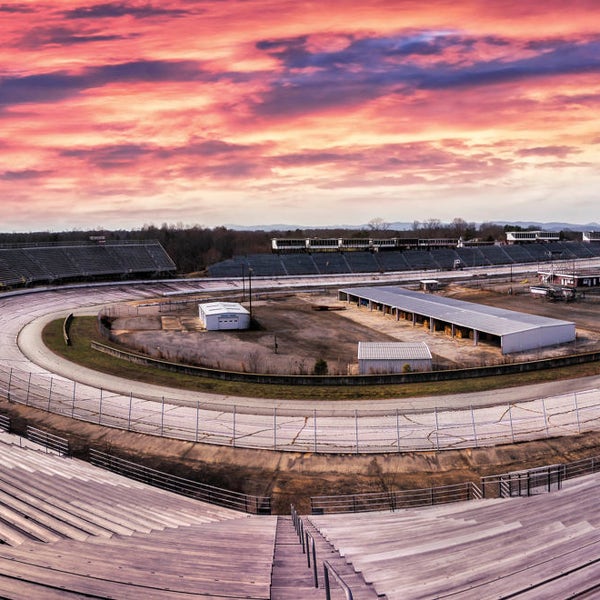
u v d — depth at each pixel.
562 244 160.88
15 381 41.56
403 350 47.16
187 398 38.16
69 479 21.64
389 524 18.06
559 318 68.25
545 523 15.84
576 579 11.52
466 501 21.23
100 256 107.12
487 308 63.53
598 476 21.77
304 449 29.28
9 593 10.92
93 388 40.38
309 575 12.75
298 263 121.75
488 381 40.66
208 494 24.41
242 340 59.22
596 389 37.97
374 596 11.46
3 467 21.66
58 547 14.02
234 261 118.06
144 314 75.19
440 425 32.31
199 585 11.68
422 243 143.38
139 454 28.80
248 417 34.41
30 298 78.81
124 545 14.50
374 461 27.56
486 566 12.70
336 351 53.84
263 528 17.59
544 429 31.23
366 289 85.12
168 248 176.88
